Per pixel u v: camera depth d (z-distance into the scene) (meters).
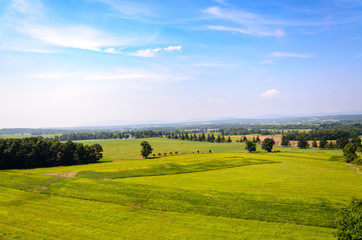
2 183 52.09
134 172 68.94
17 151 82.81
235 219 33.31
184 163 85.75
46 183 51.72
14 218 32.28
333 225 31.31
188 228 30.14
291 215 34.56
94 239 26.69
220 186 52.19
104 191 45.91
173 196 42.91
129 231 28.97
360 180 62.50
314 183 57.25
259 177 64.62
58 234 27.73
